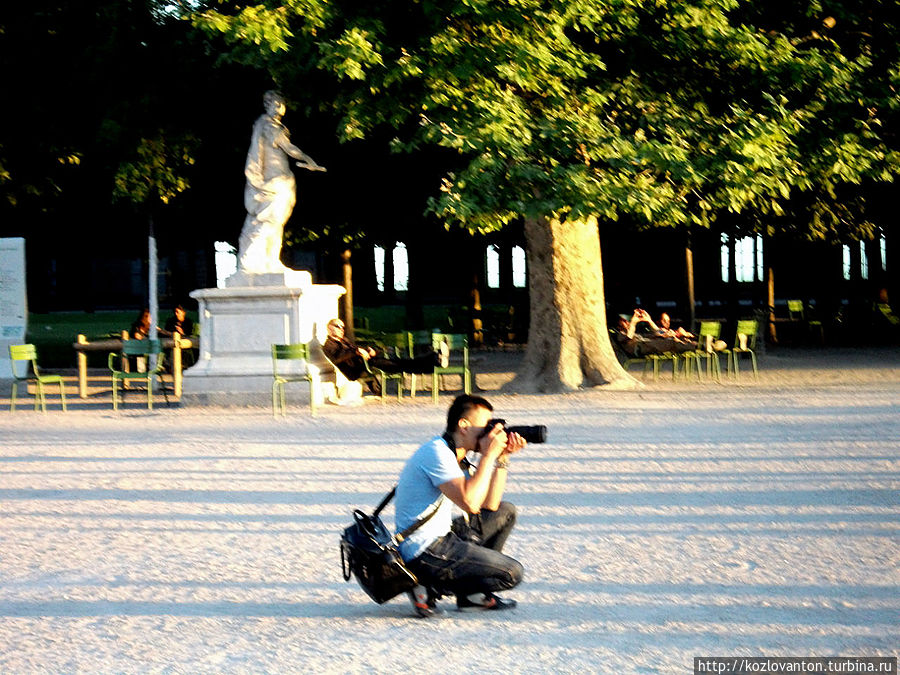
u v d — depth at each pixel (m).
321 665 5.48
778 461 11.46
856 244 35.00
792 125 16.83
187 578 7.39
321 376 18.36
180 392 20.39
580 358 19.06
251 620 6.36
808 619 6.10
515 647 5.70
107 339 25.03
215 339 18.72
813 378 20.47
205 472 11.66
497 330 31.09
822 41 18.84
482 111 16.25
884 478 10.39
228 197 24.61
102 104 21.33
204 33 19.83
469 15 16.64
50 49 21.50
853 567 7.21
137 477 11.45
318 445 13.49
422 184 23.20
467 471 6.52
